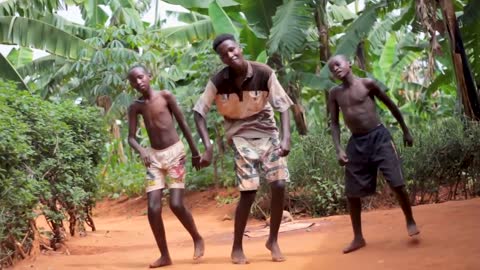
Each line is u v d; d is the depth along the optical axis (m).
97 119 7.78
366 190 4.87
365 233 5.59
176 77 13.77
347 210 8.57
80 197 6.84
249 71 4.81
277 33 10.13
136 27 14.40
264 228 7.51
